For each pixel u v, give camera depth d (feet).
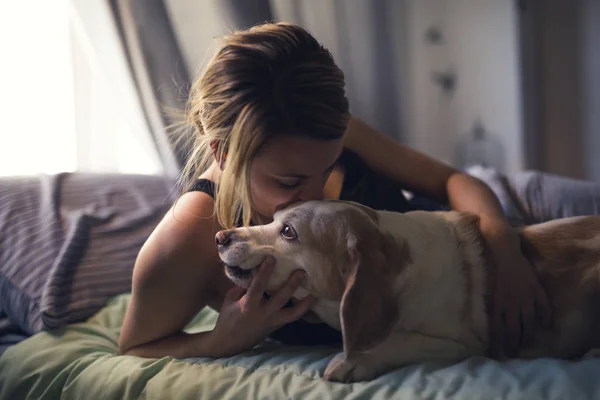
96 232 5.89
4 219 5.85
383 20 10.08
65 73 7.23
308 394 3.56
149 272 4.24
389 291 3.89
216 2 7.91
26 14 7.02
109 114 7.41
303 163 3.78
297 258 4.05
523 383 3.53
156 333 4.40
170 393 3.78
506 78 10.63
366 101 10.16
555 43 10.82
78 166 7.38
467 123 10.79
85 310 5.15
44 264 5.41
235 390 3.69
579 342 4.42
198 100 4.21
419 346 4.07
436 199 5.55
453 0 10.46
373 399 3.50
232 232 4.14
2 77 7.02
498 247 4.48
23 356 4.55
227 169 3.85
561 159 11.10
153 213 6.43
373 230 4.03
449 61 10.61
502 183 7.03
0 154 7.11
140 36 7.22
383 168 5.42
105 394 3.90
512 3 10.43
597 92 10.74
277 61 3.76
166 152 7.18
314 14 9.41
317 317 4.44
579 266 4.51
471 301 4.32
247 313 4.05
